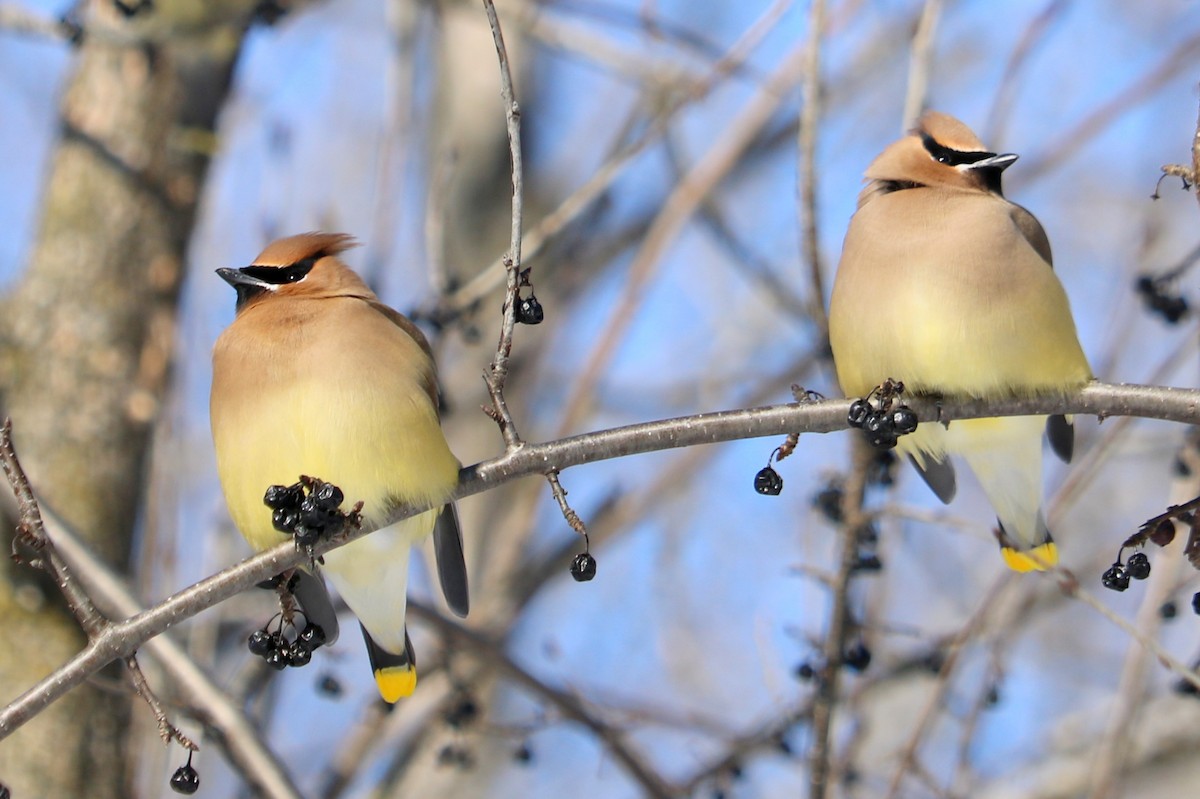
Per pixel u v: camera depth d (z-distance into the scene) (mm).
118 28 12844
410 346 9414
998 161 10070
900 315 9461
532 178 15797
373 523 9117
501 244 15562
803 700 11977
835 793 12883
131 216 12844
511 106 7906
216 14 12867
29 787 11812
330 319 9336
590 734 12531
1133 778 13812
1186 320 11148
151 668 12266
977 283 9344
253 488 9250
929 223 9547
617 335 13984
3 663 11945
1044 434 11922
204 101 13086
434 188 12430
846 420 8594
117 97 12953
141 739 12352
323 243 10188
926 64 10711
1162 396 9203
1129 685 10664
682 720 14375
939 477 10648
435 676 13430
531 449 8617
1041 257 9633
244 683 12398
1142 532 7992
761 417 8594
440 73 15906
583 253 16391
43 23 12938
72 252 12773
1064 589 9930
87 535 12289
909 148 10281
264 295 9906
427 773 13906
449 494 9055
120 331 12734
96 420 12531
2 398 12609
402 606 9906
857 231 9820
